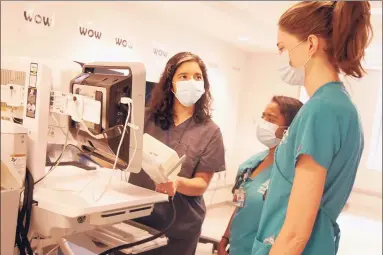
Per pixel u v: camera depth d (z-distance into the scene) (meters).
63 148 1.38
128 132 1.09
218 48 4.18
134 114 1.08
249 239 1.38
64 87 1.35
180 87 1.60
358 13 0.89
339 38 0.89
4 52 2.32
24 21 2.41
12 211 0.96
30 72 1.20
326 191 0.91
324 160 0.84
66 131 1.35
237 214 1.48
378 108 5.12
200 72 1.67
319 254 0.92
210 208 3.18
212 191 3.32
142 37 3.33
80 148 1.39
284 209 0.96
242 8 3.38
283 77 1.05
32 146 1.18
